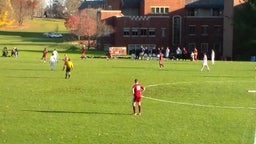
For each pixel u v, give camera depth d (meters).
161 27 168.25
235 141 33.16
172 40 170.88
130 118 41.19
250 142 32.94
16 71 82.19
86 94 55.50
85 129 36.44
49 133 34.91
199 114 43.47
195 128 37.31
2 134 34.47
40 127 36.91
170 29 169.88
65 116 41.56
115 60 117.69
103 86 63.16
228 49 152.50
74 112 43.59
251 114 43.84
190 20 172.00
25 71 82.44
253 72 86.19
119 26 166.50
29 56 126.25
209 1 174.38
